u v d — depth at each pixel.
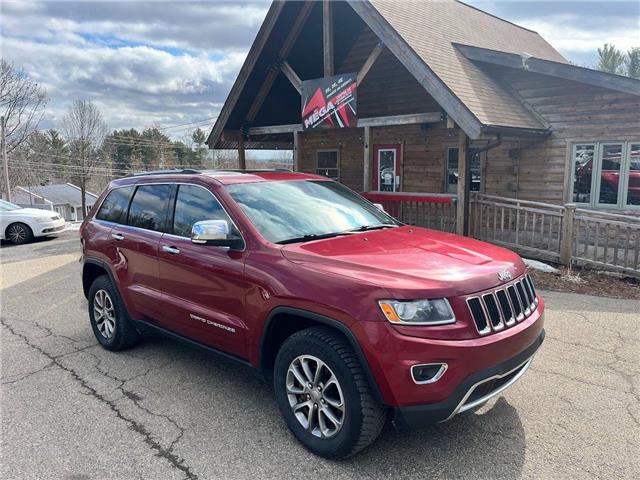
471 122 8.44
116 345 4.82
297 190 4.22
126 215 4.73
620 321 5.49
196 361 4.62
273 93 13.45
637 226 7.21
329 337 2.95
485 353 2.77
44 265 9.84
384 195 10.61
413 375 2.66
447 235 3.99
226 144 14.28
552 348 4.72
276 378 3.26
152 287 4.27
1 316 6.23
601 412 3.53
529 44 16.27
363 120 10.71
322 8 11.65
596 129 9.81
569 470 2.88
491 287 2.97
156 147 73.81
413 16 11.52
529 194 10.91
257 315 3.30
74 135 45.47
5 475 2.93
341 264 3.05
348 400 2.84
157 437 3.30
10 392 4.02
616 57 24.03
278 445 3.19
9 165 40.88
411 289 2.74
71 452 3.15
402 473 2.88
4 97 34.50
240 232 3.56
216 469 2.95
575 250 8.08
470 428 3.34
